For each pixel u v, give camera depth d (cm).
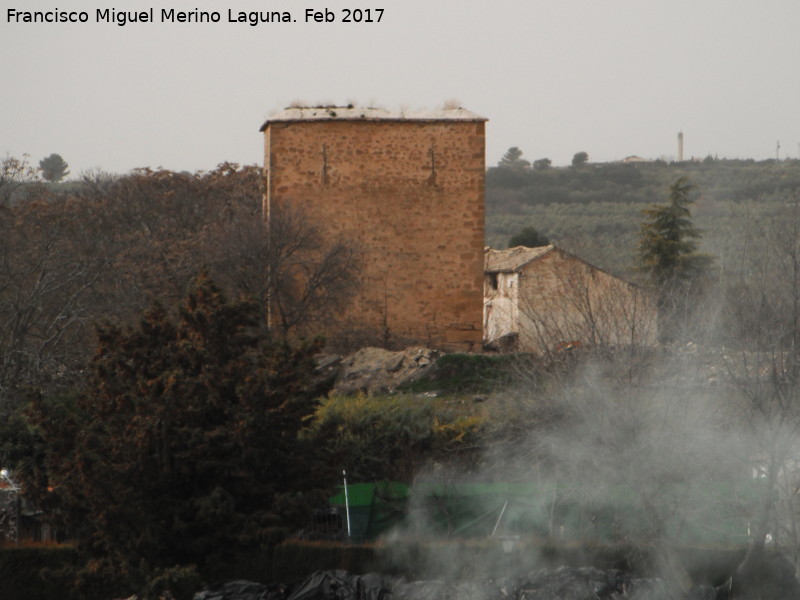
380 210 15638
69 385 11919
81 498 7625
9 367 11862
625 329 10494
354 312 15475
